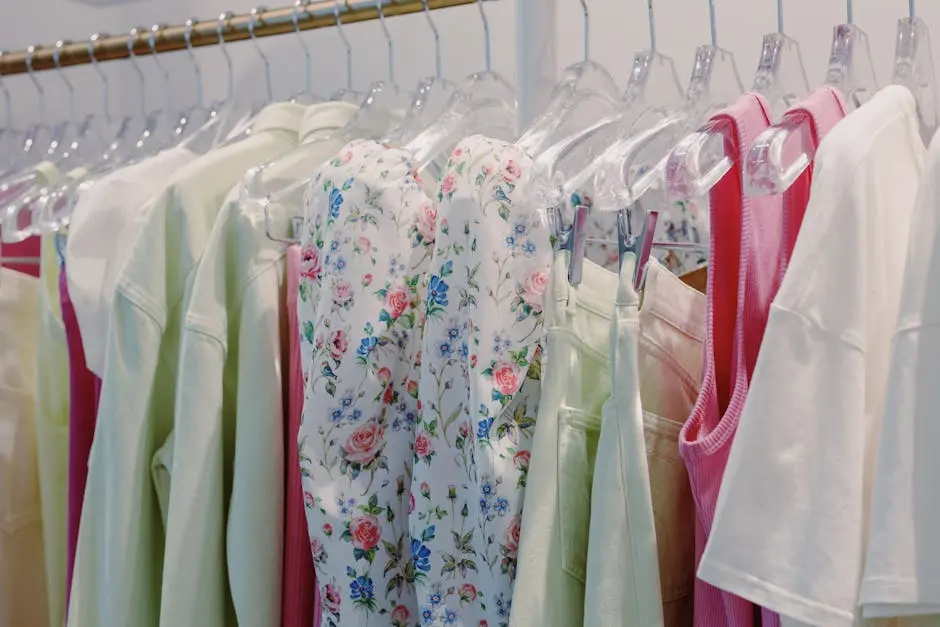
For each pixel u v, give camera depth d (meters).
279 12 1.09
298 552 0.89
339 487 0.79
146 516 0.90
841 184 0.58
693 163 0.64
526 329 0.74
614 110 0.87
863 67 0.81
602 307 0.76
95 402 0.99
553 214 0.75
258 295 0.89
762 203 0.68
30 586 1.13
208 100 1.67
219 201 0.93
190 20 1.14
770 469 0.57
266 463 0.88
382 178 0.80
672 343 0.77
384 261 0.79
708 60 0.84
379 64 1.53
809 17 1.21
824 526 0.56
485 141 0.75
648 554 0.67
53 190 1.03
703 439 0.64
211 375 0.87
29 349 1.15
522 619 0.70
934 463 0.54
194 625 0.86
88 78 1.66
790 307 0.58
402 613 0.82
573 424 0.72
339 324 0.78
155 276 0.89
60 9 1.60
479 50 1.45
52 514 1.07
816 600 0.55
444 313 0.74
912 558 0.53
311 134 1.02
